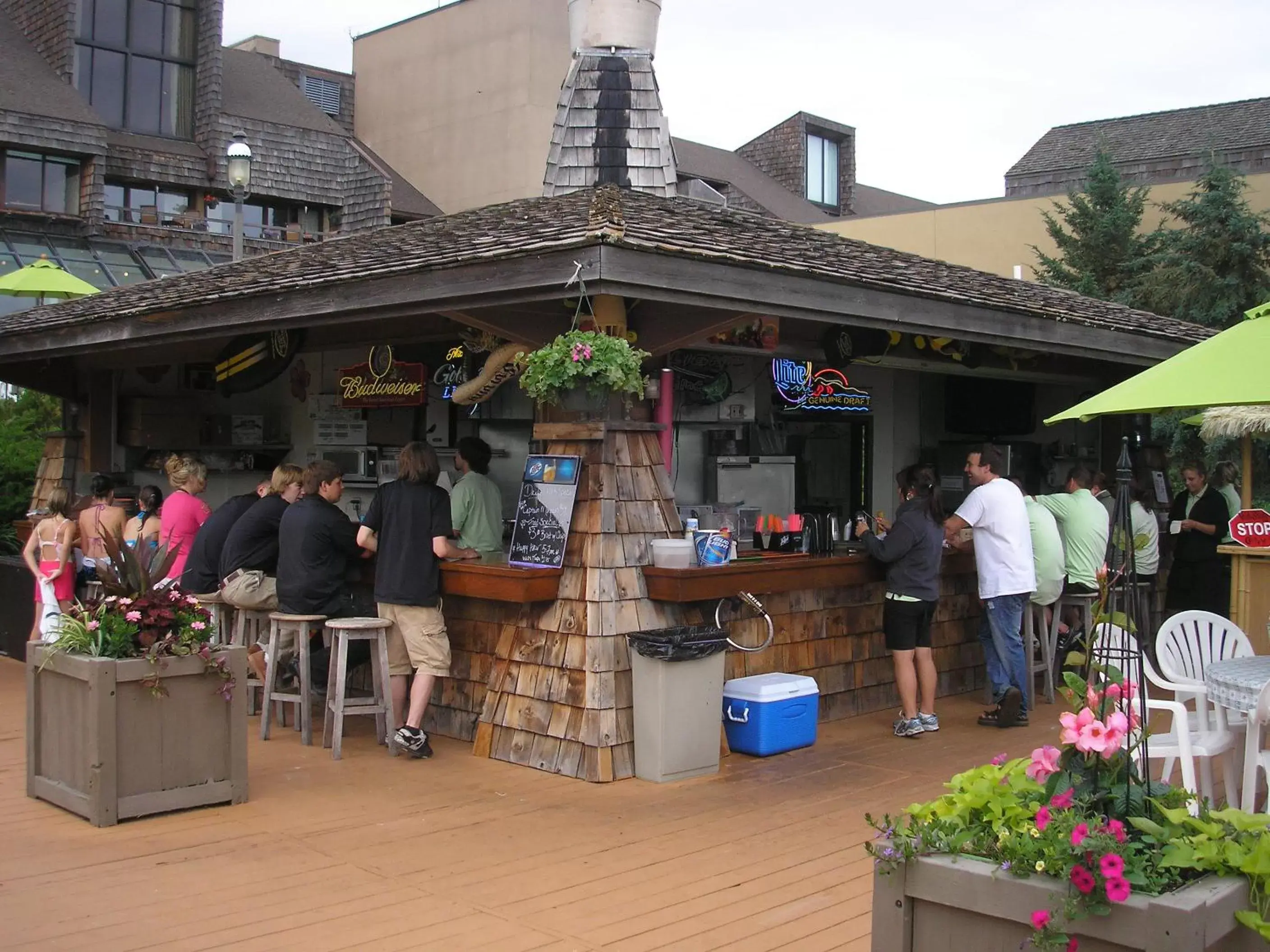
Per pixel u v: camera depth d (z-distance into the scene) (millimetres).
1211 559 10664
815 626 7844
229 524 8188
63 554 8758
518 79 25250
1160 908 2633
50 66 20234
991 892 2875
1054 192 25922
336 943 4117
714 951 4086
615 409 6699
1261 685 5004
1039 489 11508
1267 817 3100
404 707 7297
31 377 11406
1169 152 25484
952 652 8953
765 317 6652
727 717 7031
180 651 5570
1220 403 4883
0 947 4035
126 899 4516
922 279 7953
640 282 5750
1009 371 10438
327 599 7227
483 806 5840
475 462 7965
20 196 19172
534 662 6680
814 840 5355
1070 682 3355
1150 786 3303
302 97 24375
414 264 6492
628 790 6168
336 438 10211
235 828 5438
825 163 35188
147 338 8766
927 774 6566
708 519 8070
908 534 7422
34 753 5836
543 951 4070
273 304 7484
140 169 20562
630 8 10172
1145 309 19125
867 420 10352
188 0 21781
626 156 9969
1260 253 18359
